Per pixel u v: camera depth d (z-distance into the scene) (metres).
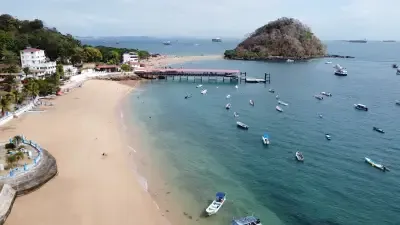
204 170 76.12
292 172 76.50
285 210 60.47
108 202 59.06
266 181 71.75
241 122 116.94
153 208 58.47
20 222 51.41
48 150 78.81
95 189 63.12
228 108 137.00
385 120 121.06
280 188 68.69
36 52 172.62
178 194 64.38
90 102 133.12
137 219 54.72
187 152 86.69
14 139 75.44
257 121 118.62
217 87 190.88
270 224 55.81
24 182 60.31
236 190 67.19
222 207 60.41
